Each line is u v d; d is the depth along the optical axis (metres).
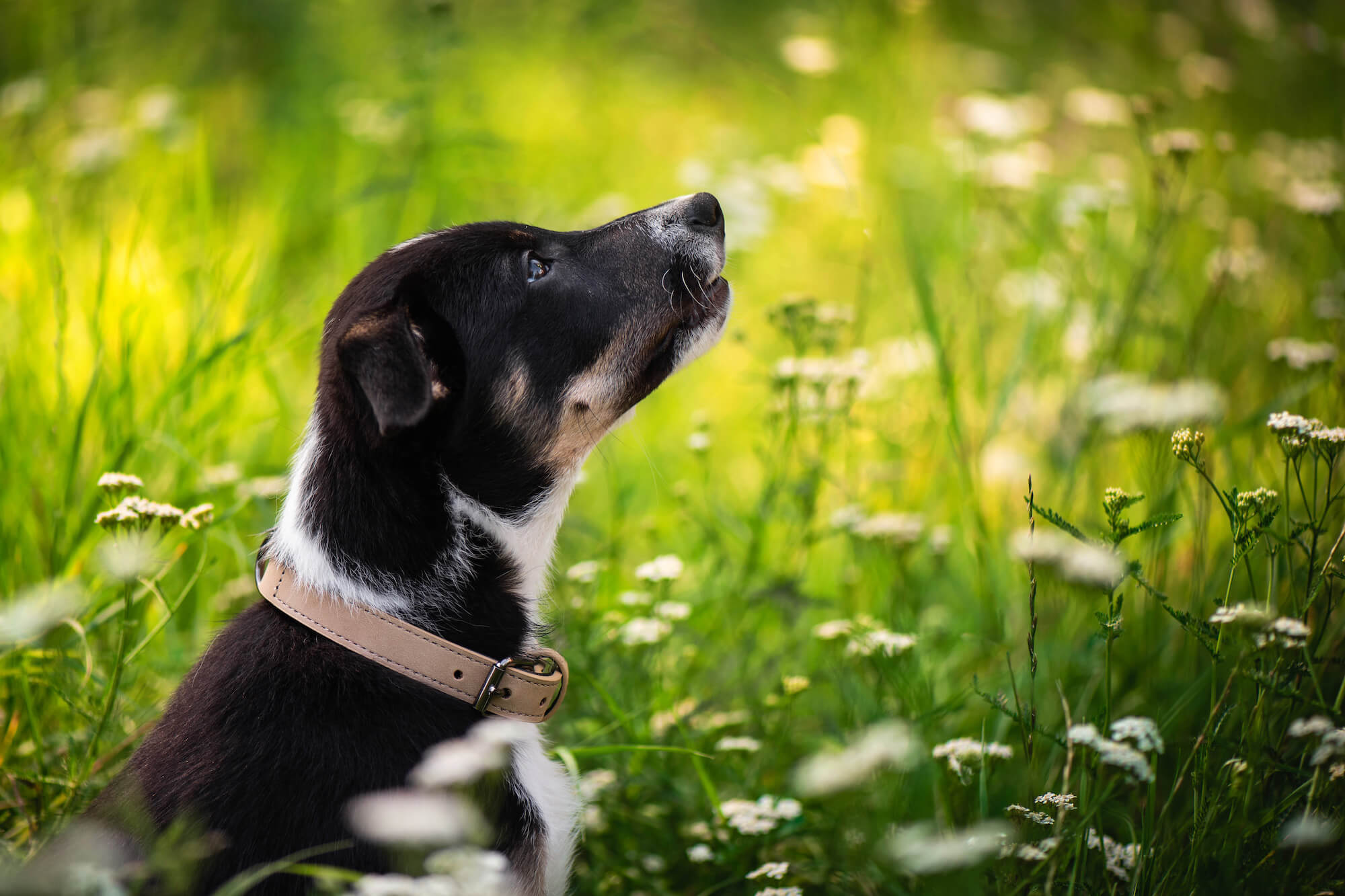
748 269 6.62
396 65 7.30
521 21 9.28
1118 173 6.91
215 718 2.44
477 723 2.62
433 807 1.98
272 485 3.85
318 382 2.84
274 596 2.65
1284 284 5.81
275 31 8.22
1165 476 3.69
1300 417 2.56
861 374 3.88
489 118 7.48
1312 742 2.48
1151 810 2.60
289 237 6.27
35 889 1.97
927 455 4.62
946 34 9.88
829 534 3.97
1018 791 3.09
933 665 3.71
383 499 2.68
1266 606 2.63
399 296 2.81
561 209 6.76
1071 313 5.11
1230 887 2.35
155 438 3.88
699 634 3.72
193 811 2.30
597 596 3.90
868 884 2.88
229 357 4.42
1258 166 7.08
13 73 7.43
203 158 5.64
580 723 3.42
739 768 3.26
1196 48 9.24
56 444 3.89
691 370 5.94
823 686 3.83
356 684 2.53
